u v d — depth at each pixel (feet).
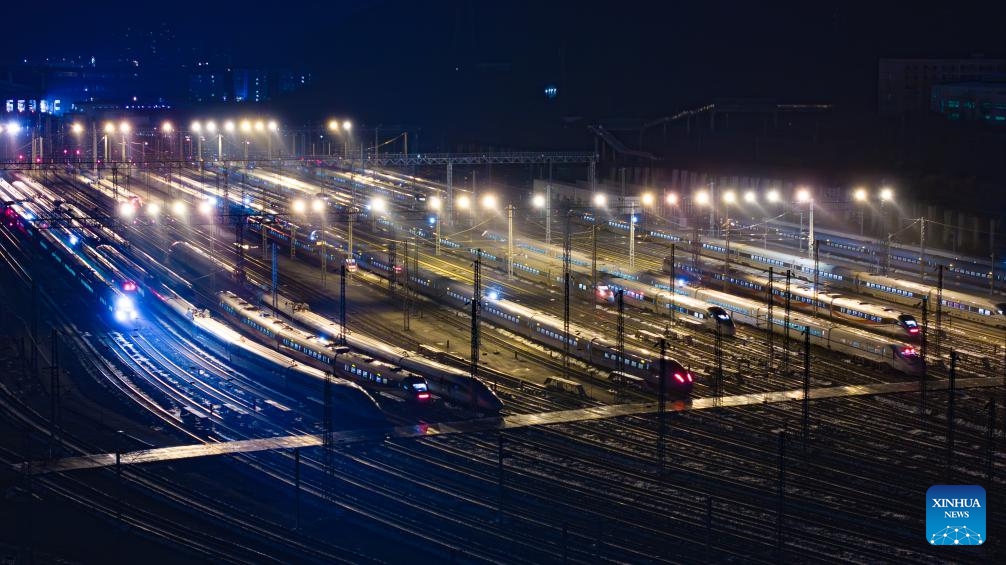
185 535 315.58
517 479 356.79
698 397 441.68
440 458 374.02
